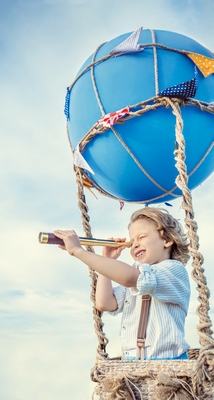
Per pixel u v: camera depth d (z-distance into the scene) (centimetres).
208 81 296
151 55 290
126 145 284
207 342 222
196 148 290
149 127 280
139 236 278
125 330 266
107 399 230
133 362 232
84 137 299
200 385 214
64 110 326
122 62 292
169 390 214
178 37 305
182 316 261
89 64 306
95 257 253
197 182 315
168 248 282
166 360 225
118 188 309
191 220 239
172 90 269
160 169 291
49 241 263
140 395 223
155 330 253
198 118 286
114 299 282
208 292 231
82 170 318
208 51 314
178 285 256
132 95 283
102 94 291
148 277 244
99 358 275
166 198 314
